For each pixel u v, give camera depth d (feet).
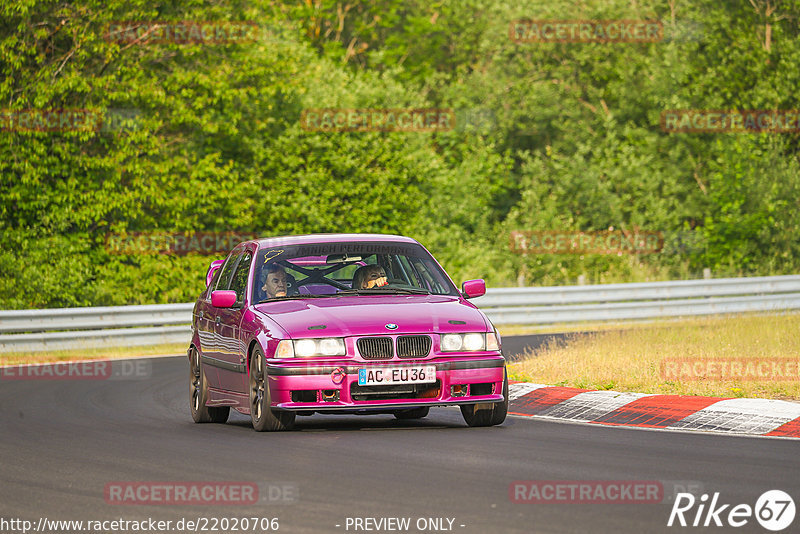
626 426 121.60
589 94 496.64
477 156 470.80
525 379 160.76
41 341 257.34
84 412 147.43
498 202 492.95
